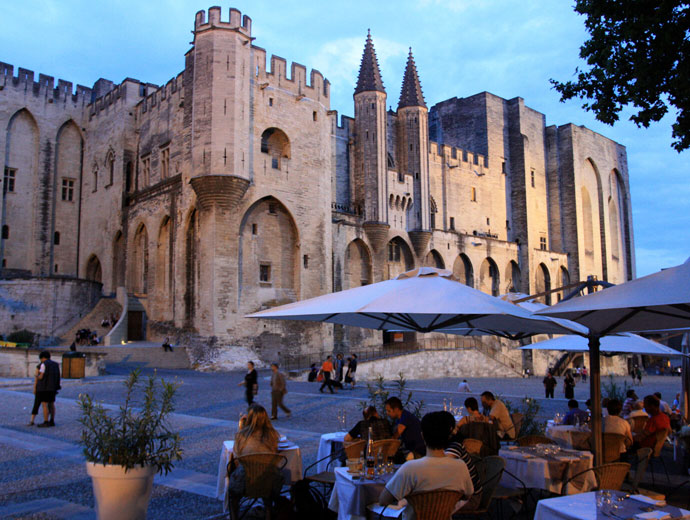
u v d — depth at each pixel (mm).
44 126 51188
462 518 8211
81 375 27375
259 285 40469
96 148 51750
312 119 44781
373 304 9031
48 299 40625
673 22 13023
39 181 50344
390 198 51562
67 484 10172
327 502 8289
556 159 72750
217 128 38156
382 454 7863
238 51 39406
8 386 25375
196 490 9805
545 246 70062
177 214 41406
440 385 37406
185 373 34188
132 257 46344
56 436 14602
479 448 8789
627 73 14117
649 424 11406
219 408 20297
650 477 11664
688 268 7230
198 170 38188
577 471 8758
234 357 37344
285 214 42594
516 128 67875
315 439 14625
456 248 57906
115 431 7727
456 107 68938
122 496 7434
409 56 56562
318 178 44656
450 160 60594
